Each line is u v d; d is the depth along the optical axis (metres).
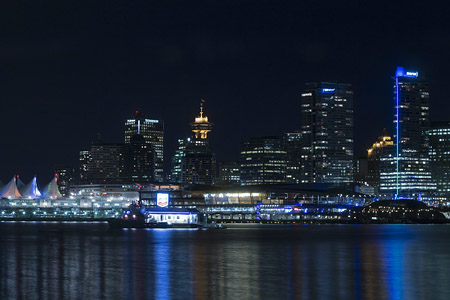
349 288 104.25
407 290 102.44
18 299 93.81
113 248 188.00
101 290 101.44
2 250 181.75
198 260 149.88
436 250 183.62
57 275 120.56
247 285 107.00
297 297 95.56
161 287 104.50
